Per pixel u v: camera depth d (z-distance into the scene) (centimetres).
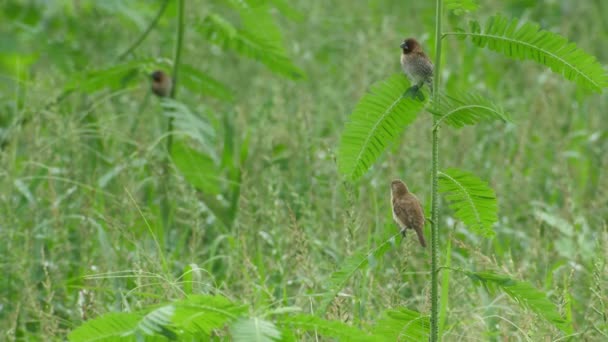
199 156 1235
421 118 1272
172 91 1262
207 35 1270
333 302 815
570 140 1393
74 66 1509
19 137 1275
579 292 1001
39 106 1238
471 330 875
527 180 1211
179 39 1279
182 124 1174
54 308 997
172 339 657
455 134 1346
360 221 1001
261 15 1252
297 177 1251
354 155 726
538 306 705
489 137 1381
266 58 1277
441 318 768
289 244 1042
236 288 977
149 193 1154
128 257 986
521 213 1195
